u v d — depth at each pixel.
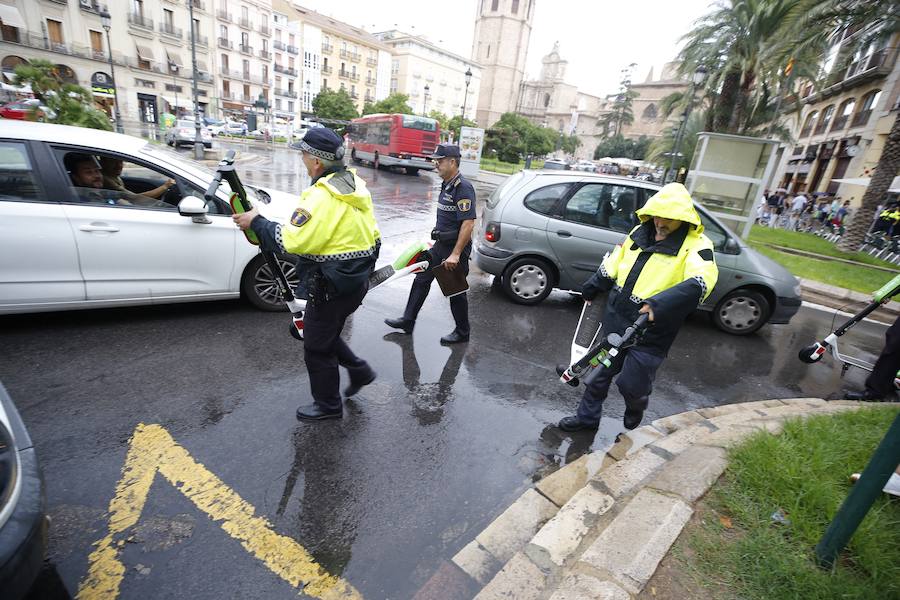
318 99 54.66
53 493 2.37
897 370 4.14
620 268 3.06
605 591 1.79
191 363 3.70
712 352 5.24
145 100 43.94
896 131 12.00
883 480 1.81
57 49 37.31
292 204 5.03
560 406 3.72
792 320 6.80
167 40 44.28
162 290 4.16
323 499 2.51
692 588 1.86
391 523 2.41
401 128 24.03
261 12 52.94
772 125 19.17
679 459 2.71
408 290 6.03
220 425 3.02
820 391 4.58
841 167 25.84
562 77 97.62
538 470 2.94
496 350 4.59
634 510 2.25
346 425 3.15
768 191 26.52
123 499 2.38
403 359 4.17
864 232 12.91
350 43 66.88
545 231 5.66
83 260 3.79
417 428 3.21
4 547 1.49
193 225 4.16
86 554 2.07
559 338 5.04
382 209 12.17
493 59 88.75
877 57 22.23
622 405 3.88
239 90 52.78
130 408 3.09
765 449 2.69
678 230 2.81
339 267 2.66
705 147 10.84
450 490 2.68
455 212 4.12
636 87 81.62
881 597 1.83
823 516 2.26
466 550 2.26
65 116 11.19
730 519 2.25
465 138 25.50
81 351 3.72
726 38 15.49
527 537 2.37
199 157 20.06
